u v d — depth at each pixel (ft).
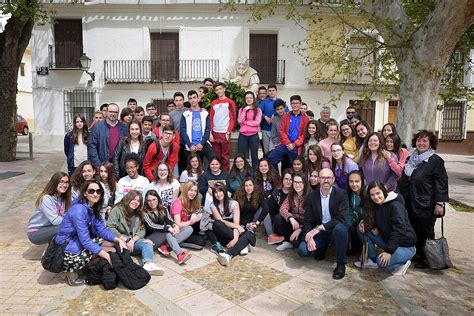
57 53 53.72
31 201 23.98
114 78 53.21
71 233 12.62
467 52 31.50
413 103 22.94
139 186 16.83
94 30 52.65
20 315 10.76
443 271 14.14
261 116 24.45
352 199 15.51
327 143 19.03
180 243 16.39
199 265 14.60
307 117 22.36
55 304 11.38
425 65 22.21
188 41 53.06
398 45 23.50
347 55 25.16
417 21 26.89
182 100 23.53
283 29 52.90
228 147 23.66
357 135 18.56
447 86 32.81
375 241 14.25
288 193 16.92
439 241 13.94
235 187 18.84
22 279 13.07
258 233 19.13
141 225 15.10
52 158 43.78
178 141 20.25
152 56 54.08
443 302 11.76
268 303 11.62
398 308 11.38
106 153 19.16
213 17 52.70
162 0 51.98
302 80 53.93
